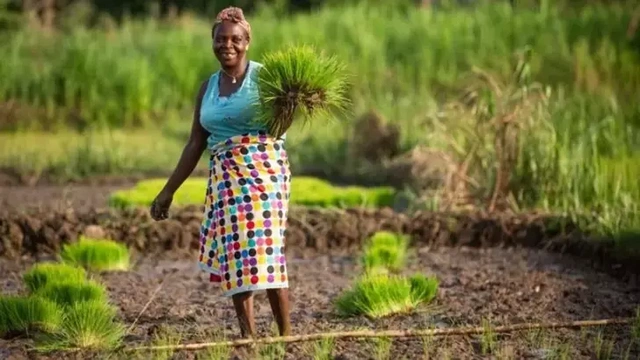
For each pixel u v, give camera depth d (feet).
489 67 84.28
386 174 60.80
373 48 89.20
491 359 26.53
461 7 110.93
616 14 90.22
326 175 65.98
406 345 27.68
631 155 54.24
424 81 84.53
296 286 36.81
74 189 62.28
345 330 29.22
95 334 27.50
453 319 30.63
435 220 45.34
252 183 26.27
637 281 36.86
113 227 44.11
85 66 88.02
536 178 48.14
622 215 42.60
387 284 31.83
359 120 66.90
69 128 84.79
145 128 85.61
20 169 67.31
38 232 43.60
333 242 44.60
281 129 26.50
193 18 116.26
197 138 27.55
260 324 30.45
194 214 45.11
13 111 85.35
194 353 26.76
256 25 97.86
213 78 27.17
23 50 95.55
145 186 53.16
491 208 47.75
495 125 48.62
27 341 27.96
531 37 87.25
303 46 27.14
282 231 26.48
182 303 33.86
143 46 97.71
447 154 53.26
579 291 34.99
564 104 59.06
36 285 33.50
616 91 75.82
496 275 38.14
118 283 37.19
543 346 27.61
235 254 26.16
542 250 43.21
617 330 29.17
